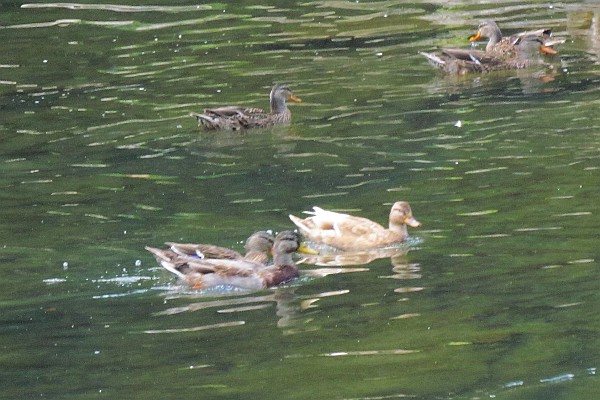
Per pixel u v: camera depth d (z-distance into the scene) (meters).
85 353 13.59
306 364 13.10
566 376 12.66
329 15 33.81
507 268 15.67
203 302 15.10
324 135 22.69
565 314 14.18
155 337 13.98
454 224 17.53
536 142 21.34
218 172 20.69
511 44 28.50
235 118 23.33
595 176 19.17
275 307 14.85
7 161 21.61
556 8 33.69
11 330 14.27
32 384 12.84
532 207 17.94
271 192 19.45
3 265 16.36
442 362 13.07
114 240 17.30
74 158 21.72
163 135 23.17
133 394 12.49
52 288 15.55
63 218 18.34
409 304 14.72
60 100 25.94
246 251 16.81
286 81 26.78
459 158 20.67
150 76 27.77
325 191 19.39
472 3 34.69
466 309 14.45
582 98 24.28
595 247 16.16
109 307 14.94
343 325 14.17
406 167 20.39
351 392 12.41
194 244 16.61
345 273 16.09
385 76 26.94
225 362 13.21
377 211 18.31
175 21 33.81
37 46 31.31
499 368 12.91
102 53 30.30
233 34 31.84
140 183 20.14
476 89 25.55
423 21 32.66
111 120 24.28
